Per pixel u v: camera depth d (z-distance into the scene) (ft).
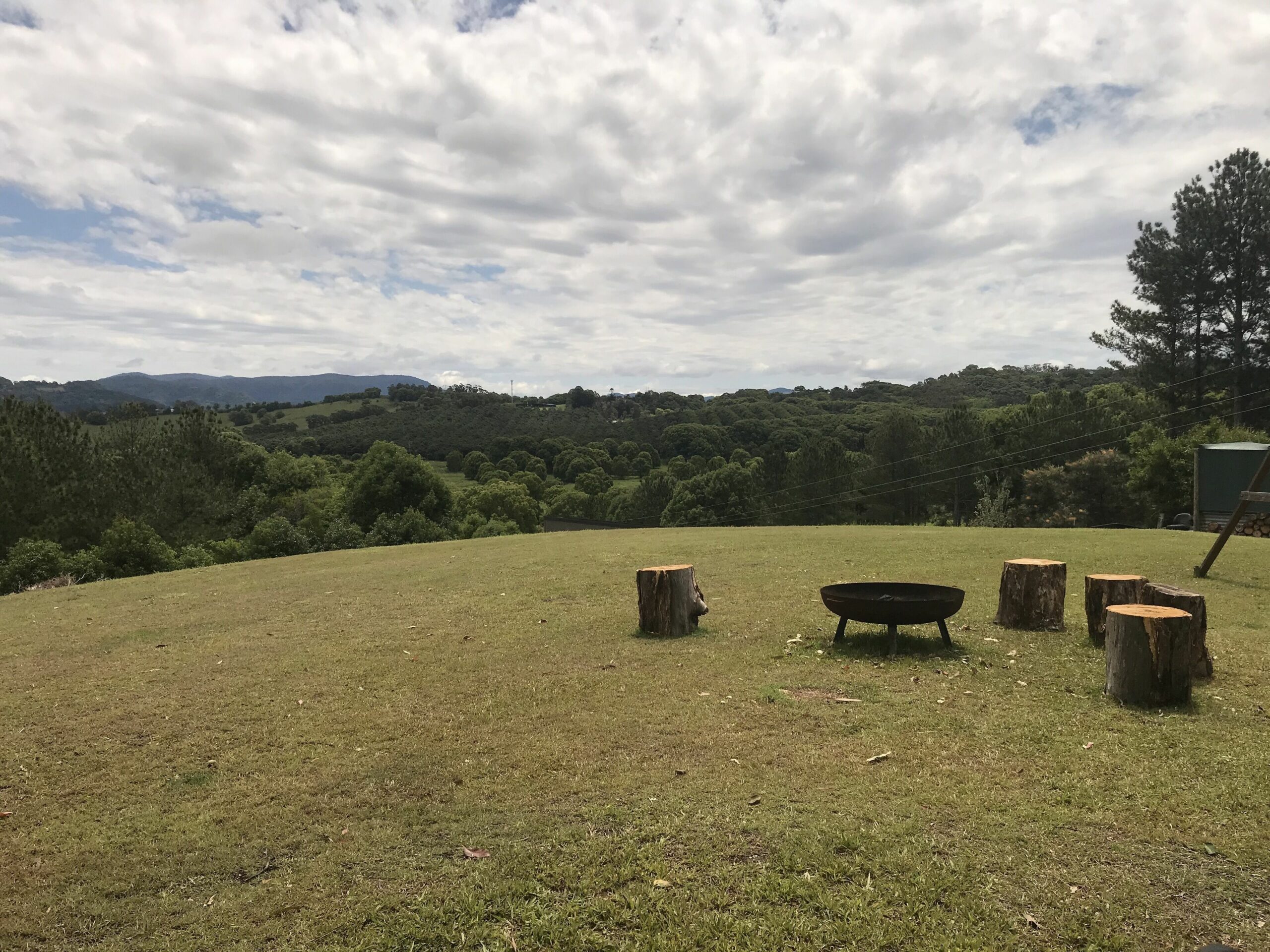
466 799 14.94
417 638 29.94
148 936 11.16
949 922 10.55
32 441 99.96
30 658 29.91
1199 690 19.84
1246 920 10.42
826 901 11.02
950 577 38.70
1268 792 13.91
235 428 346.54
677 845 12.75
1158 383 130.93
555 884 11.84
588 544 61.52
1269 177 120.16
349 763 17.13
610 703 20.40
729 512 188.24
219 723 20.36
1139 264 130.11
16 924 11.57
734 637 27.45
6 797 16.26
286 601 41.32
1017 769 15.26
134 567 73.92
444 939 10.71
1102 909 10.73
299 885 12.22
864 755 16.17
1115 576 25.38
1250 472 60.34
